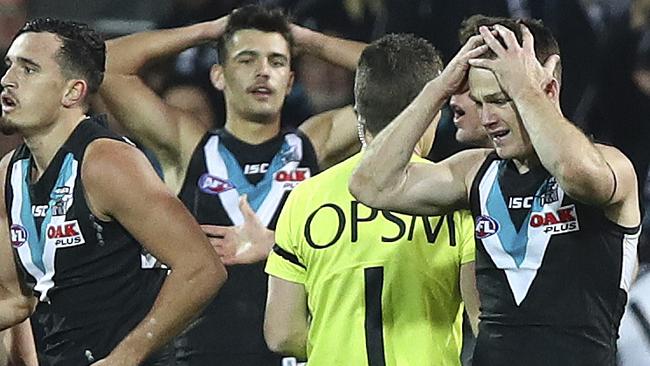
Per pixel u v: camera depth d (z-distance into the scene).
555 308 14.13
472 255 15.62
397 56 15.98
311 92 30.39
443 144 28.33
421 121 14.81
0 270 16.50
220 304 21.31
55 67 15.59
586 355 14.07
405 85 15.84
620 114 31.00
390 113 15.91
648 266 24.03
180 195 22.38
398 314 15.68
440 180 14.95
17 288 16.70
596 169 13.53
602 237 14.15
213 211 22.08
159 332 15.26
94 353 15.75
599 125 31.08
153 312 15.28
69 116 15.76
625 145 30.94
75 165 15.48
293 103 30.16
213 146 22.33
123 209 15.28
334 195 16.08
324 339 15.92
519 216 14.38
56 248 15.57
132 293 15.87
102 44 16.16
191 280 15.30
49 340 16.03
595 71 31.16
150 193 15.33
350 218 15.89
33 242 15.72
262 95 21.92
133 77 22.11
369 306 15.70
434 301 15.73
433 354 15.64
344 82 30.55
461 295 15.84
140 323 15.34
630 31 31.28
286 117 30.08
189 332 21.30
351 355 15.75
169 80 30.80
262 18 22.03
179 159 22.45
